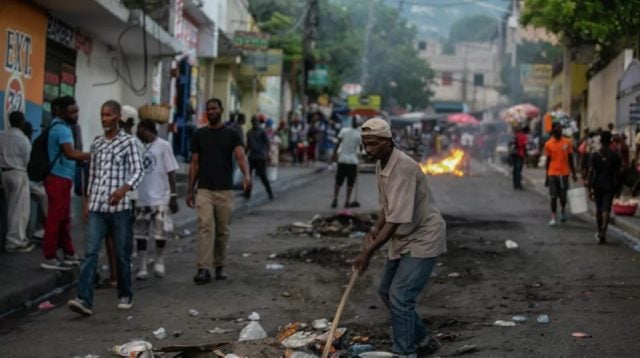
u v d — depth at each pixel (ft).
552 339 21.98
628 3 74.64
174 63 73.41
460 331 23.11
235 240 41.68
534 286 29.86
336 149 58.80
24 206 34.47
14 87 38.47
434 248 18.92
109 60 57.77
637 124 61.41
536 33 173.88
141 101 61.52
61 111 30.76
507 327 23.39
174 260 35.86
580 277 31.68
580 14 78.89
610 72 86.58
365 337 22.44
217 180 31.07
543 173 102.89
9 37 37.65
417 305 26.76
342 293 28.84
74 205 46.47
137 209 31.30
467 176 102.27
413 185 18.43
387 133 18.53
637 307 26.11
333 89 160.35
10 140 34.14
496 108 216.13
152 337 22.76
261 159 63.62
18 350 21.44
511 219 52.70
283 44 130.62
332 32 163.73
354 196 64.49
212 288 29.73
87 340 22.44
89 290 25.09
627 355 20.36
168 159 31.60
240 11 111.86
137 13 48.44
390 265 19.76
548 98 143.33
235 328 23.79
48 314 25.63
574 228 48.01
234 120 75.92
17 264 31.55
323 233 44.24
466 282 30.76
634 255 37.45
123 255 25.76
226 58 96.84
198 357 18.93
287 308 26.53
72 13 44.55
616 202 51.72
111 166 25.29
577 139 102.37
